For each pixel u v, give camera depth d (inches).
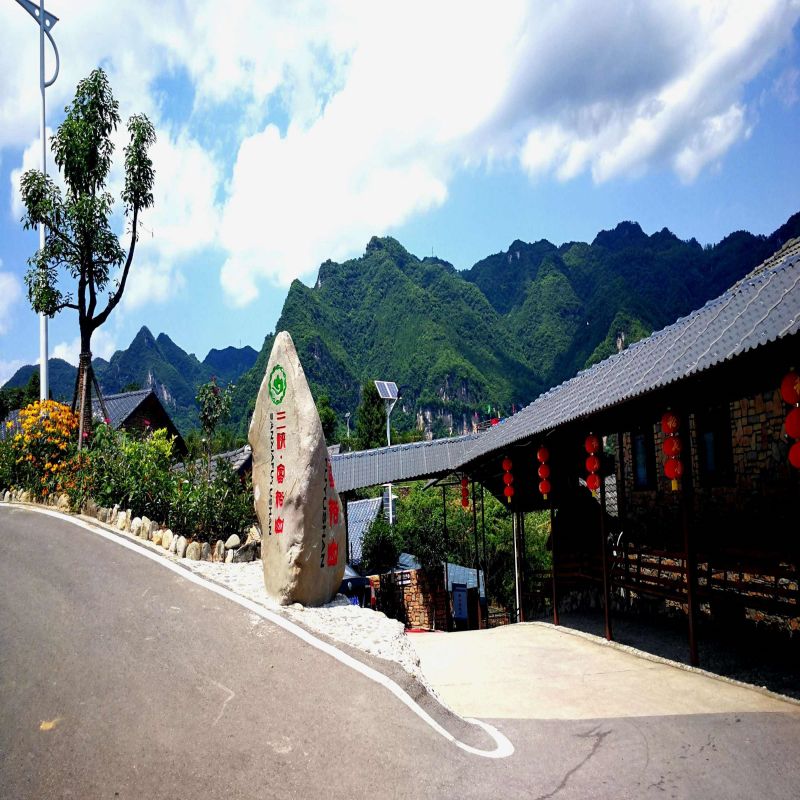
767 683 280.7
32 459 496.4
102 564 322.3
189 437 1246.9
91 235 522.3
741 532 396.5
